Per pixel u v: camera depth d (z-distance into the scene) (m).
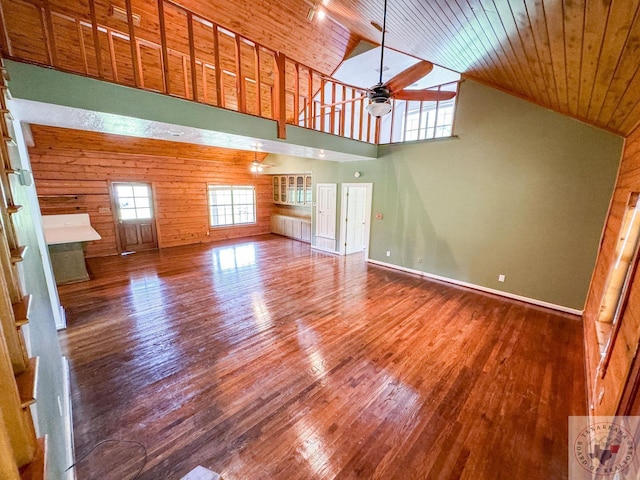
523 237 4.07
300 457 1.73
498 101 4.05
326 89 6.50
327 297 4.20
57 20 3.40
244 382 2.37
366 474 1.64
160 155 6.64
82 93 2.33
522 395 2.27
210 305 3.85
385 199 5.66
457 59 3.02
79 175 5.76
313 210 7.25
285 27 4.79
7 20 3.19
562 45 1.68
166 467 1.66
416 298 4.20
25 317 1.04
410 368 2.59
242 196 8.70
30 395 0.89
